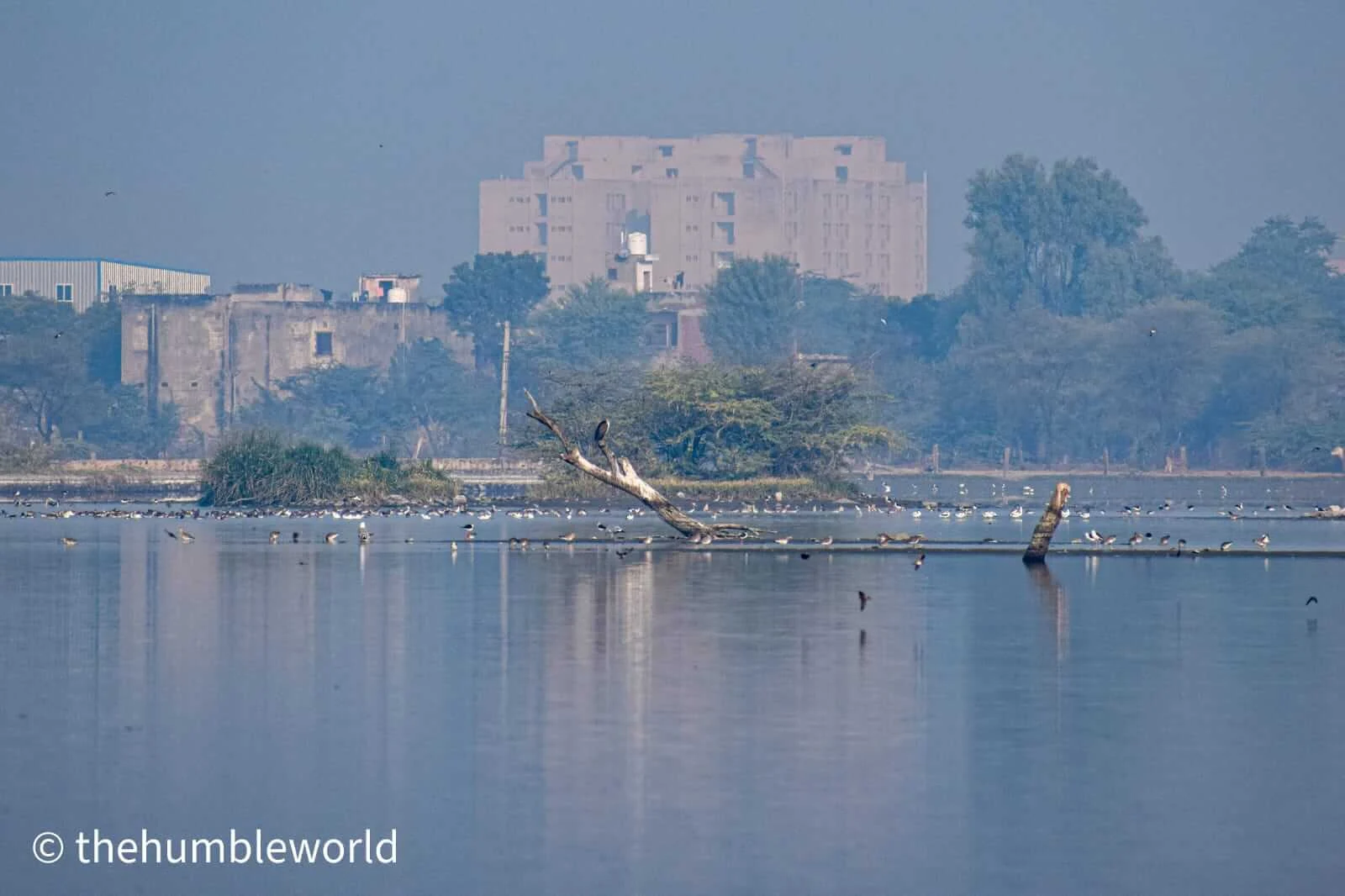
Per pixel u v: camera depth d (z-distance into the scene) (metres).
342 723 109.25
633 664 133.88
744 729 107.31
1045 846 82.31
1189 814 87.50
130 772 96.31
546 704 115.94
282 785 93.25
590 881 77.62
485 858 80.75
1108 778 94.38
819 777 94.75
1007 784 93.12
